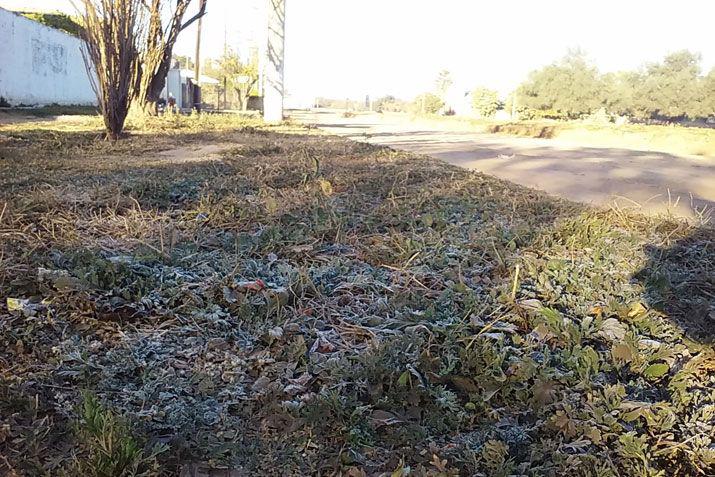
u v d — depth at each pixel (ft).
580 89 95.40
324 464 5.70
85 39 31.91
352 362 7.32
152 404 6.32
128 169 20.27
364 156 26.40
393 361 7.02
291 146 29.89
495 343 7.88
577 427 6.13
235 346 7.69
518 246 12.60
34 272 9.37
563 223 13.89
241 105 127.75
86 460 5.31
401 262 11.30
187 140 33.40
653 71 89.35
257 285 9.26
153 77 50.44
